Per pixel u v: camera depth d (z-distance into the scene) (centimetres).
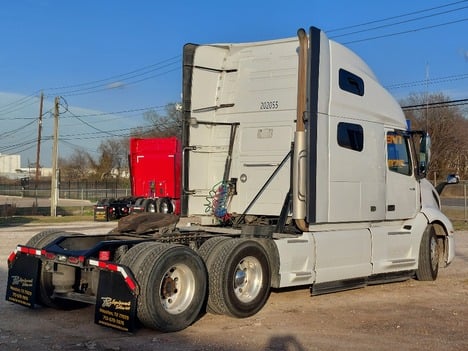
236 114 981
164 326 675
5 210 3312
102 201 2933
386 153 1002
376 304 883
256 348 629
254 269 783
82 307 817
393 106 1043
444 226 1138
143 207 2644
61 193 6506
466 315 816
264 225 896
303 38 837
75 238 798
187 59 984
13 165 13512
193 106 987
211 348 624
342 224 912
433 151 5319
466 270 1264
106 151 8300
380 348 641
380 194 978
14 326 705
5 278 1028
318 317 786
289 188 910
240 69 985
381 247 974
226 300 738
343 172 897
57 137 3634
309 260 845
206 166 1005
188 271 707
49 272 778
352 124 924
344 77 916
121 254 717
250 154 962
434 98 5422
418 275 1085
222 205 979
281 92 937
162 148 2784
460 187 5347
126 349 613
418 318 793
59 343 630
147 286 659
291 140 921
